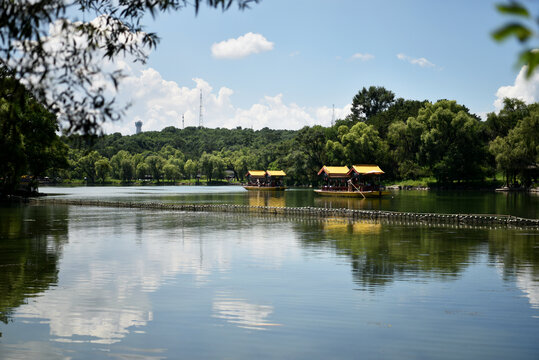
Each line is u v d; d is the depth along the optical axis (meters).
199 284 16.02
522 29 2.21
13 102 8.06
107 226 34.09
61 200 59.28
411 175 115.69
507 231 30.44
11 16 7.39
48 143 53.03
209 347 10.62
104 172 163.62
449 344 10.73
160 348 10.56
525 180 91.69
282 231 31.03
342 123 144.88
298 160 127.12
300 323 12.12
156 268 18.62
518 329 11.62
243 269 18.44
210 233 30.00
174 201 68.88
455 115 103.38
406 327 11.80
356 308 13.31
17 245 24.58
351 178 83.25
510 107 103.00
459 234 29.02
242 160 178.88
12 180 58.44
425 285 15.77
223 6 7.13
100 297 14.41
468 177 105.88
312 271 18.03
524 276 16.98
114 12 8.62
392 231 30.75
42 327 11.82
